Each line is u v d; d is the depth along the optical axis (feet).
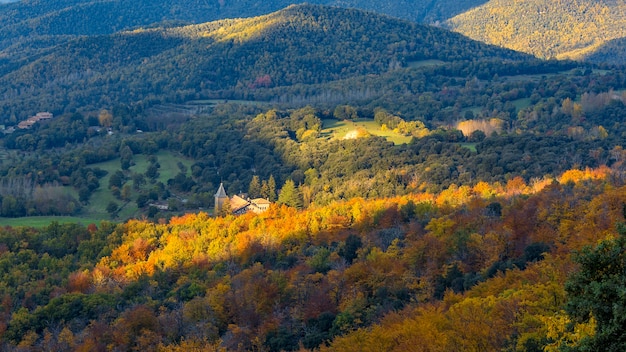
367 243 403.75
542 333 194.80
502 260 338.95
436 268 342.23
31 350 327.88
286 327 313.53
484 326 214.69
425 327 226.99
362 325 291.79
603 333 142.51
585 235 314.55
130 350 318.45
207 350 283.18
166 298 378.53
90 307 368.89
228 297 345.10
